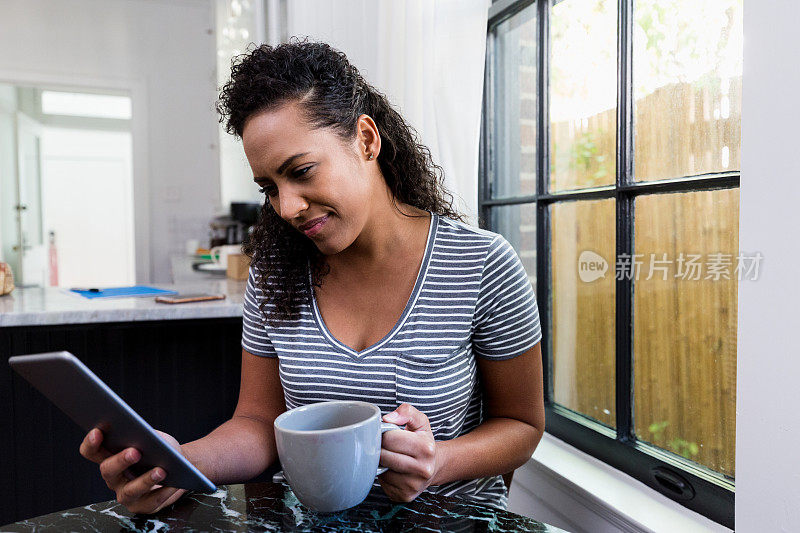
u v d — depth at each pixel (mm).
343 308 903
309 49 807
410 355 857
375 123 832
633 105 1221
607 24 1282
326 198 734
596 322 1359
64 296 1948
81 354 1721
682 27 1097
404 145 928
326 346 885
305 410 654
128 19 4777
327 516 646
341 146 749
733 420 1031
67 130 7906
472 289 880
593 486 1192
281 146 712
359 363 866
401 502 682
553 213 1483
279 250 916
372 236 864
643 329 1221
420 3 1454
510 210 1661
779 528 783
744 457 829
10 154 5309
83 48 4691
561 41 1427
